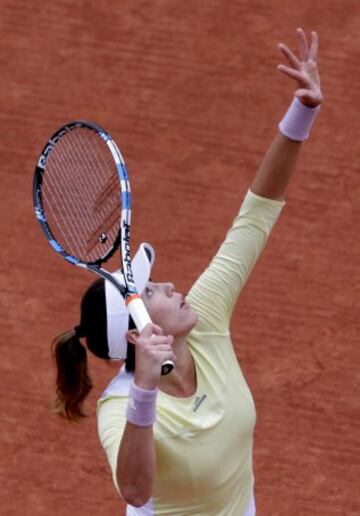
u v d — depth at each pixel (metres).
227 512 21.75
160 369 18.55
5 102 44.59
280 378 38.69
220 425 20.97
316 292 40.44
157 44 45.81
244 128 44.19
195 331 21.62
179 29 46.06
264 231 22.22
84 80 45.12
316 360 39.09
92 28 46.09
